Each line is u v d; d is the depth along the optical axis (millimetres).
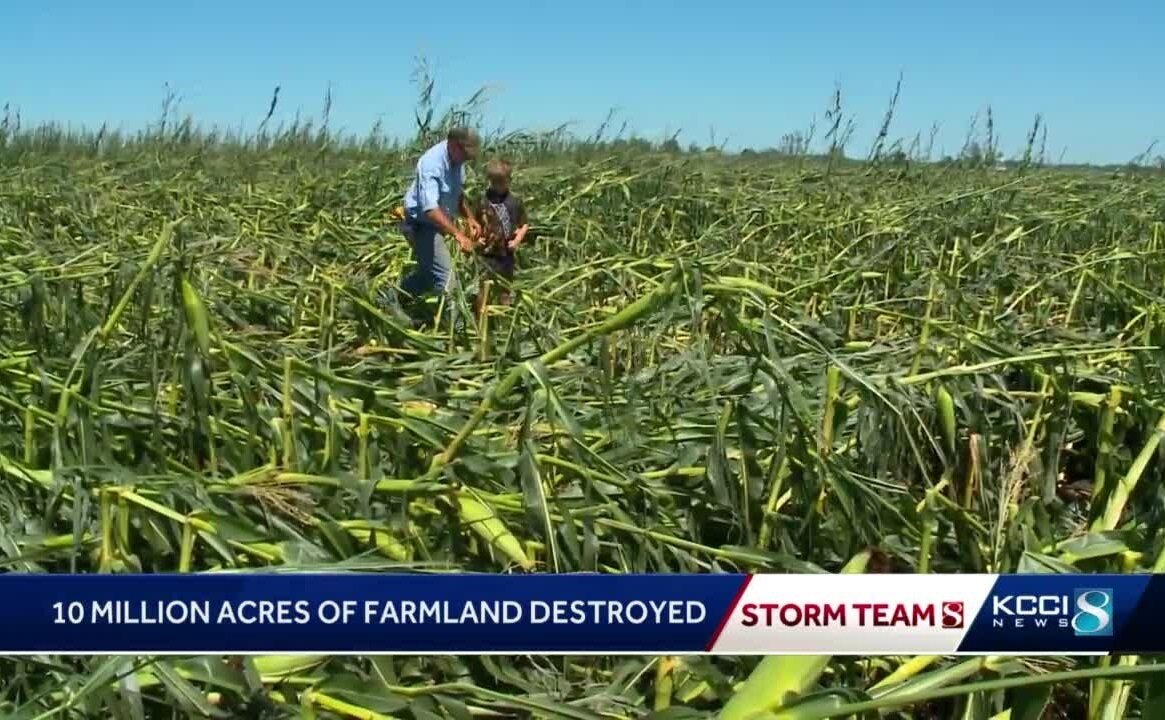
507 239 9680
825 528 3947
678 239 12055
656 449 4430
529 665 3412
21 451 4211
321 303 6832
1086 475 4910
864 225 11281
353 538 3586
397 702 2881
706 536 4098
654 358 5664
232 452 4266
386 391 4875
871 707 2648
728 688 3111
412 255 9758
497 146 14977
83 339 4949
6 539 3365
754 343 4219
